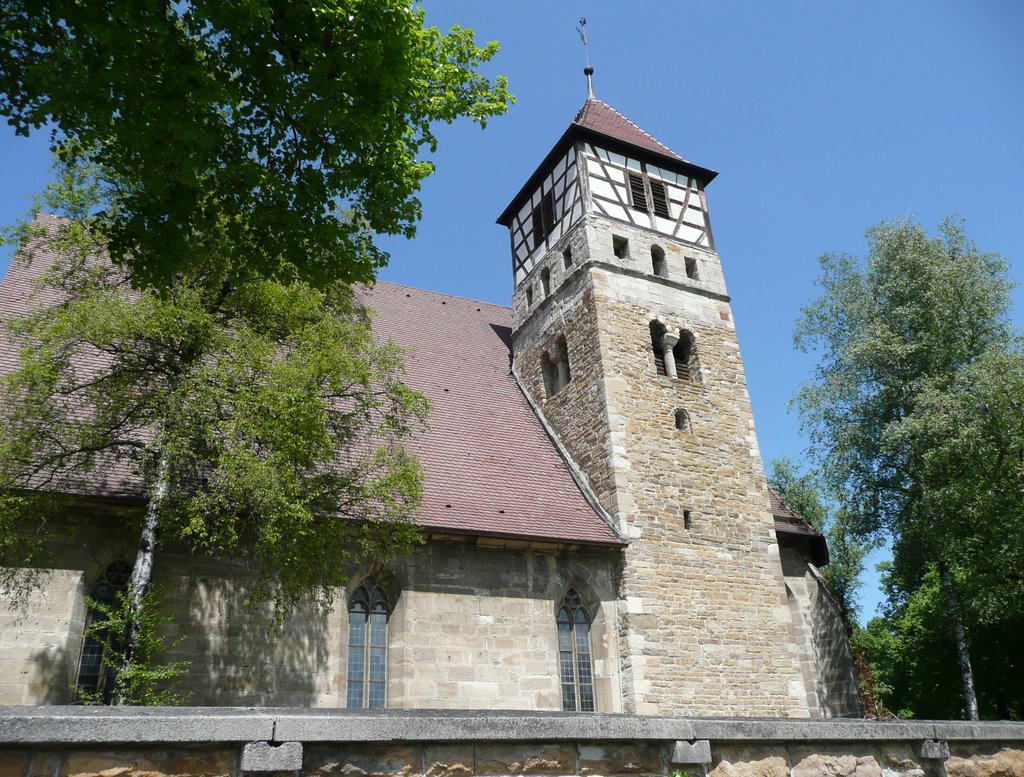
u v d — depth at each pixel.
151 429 11.91
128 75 7.67
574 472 19.66
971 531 21.06
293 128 9.18
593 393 19.69
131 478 13.05
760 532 19.69
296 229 9.59
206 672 12.77
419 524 14.84
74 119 8.43
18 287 16.86
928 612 30.08
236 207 9.33
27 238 11.77
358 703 14.17
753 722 6.93
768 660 18.09
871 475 24.44
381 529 13.30
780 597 19.05
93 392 11.54
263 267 9.85
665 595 17.39
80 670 12.14
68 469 11.90
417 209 10.14
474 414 20.67
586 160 22.31
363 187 9.78
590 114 24.08
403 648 14.55
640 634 16.64
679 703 16.42
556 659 15.86
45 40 8.13
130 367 11.48
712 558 18.53
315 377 11.54
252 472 10.26
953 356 23.56
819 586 21.38
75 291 11.84
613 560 17.50
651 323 21.23
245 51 8.44
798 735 7.10
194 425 10.63
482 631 15.32
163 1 7.83
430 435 18.69
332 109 8.59
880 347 23.62
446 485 16.97
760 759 6.96
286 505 10.58
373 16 8.18
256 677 13.16
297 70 8.55
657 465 18.94
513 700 15.10
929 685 32.53
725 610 18.06
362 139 8.89
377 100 8.66
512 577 16.11
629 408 19.30
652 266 21.91
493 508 16.78
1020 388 19.33
